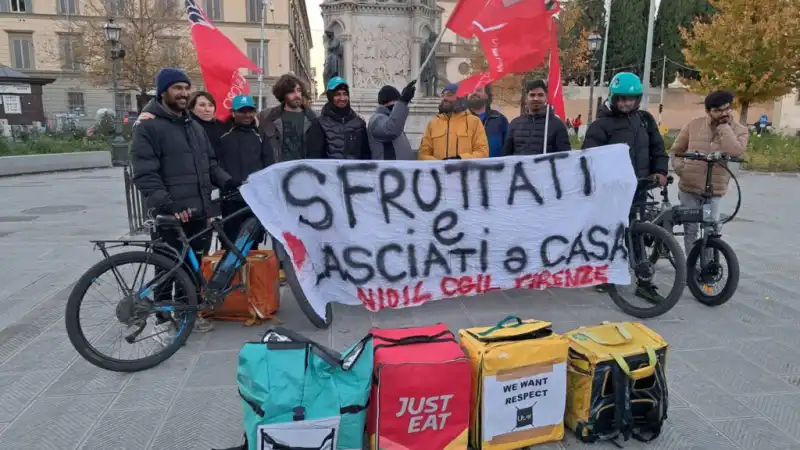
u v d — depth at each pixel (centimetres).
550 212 447
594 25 3397
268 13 3788
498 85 3161
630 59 3778
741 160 486
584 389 277
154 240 395
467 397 262
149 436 283
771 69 1853
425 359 257
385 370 250
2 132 1859
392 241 425
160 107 385
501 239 443
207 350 386
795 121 3322
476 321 442
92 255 641
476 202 437
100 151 1781
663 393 280
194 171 394
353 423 251
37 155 1569
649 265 459
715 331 420
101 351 379
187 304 372
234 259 401
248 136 502
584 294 511
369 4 1073
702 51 2050
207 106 507
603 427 280
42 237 739
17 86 1969
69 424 294
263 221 389
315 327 430
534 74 2736
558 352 274
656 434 281
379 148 495
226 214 472
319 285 416
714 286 509
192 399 320
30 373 351
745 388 335
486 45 482
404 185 423
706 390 332
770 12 1841
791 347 393
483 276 443
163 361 366
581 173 448
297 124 521
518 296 505
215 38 528
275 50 3831
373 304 426
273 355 247
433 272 434
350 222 416
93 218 884
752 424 296
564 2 3122
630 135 486
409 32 1097
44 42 3688
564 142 527
